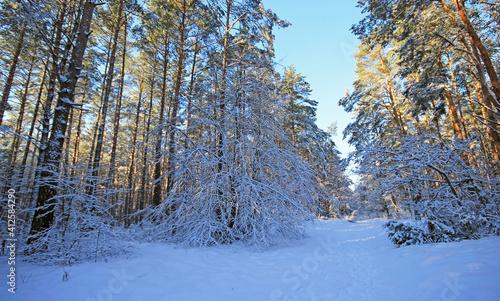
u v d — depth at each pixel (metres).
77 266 4.39
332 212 24.00
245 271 4.64
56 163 5.76
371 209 27.94
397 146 8.73
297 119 20.17
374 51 17.05
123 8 12.05
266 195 8.47
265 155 9.05
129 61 17.00
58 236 5.11
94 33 13.55
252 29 11.16
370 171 8.03
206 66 12.62
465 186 7.07
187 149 8.48
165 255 5.76
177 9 12.34
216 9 10.61
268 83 9.94
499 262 3.21
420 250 5.10
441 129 20.81
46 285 3.44
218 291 3.62
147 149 9.66
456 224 6.27
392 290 3.37
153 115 21.66
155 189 11.70
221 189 8.26
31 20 5.66
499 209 6.46
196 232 7.39
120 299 3.16
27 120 17.95
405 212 17.61
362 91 17.97
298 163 8.94
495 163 8.16
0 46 12.61
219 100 9.56
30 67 14.57
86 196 5.57
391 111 16.94
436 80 10.66
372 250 6.78
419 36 9.76
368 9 10.48
